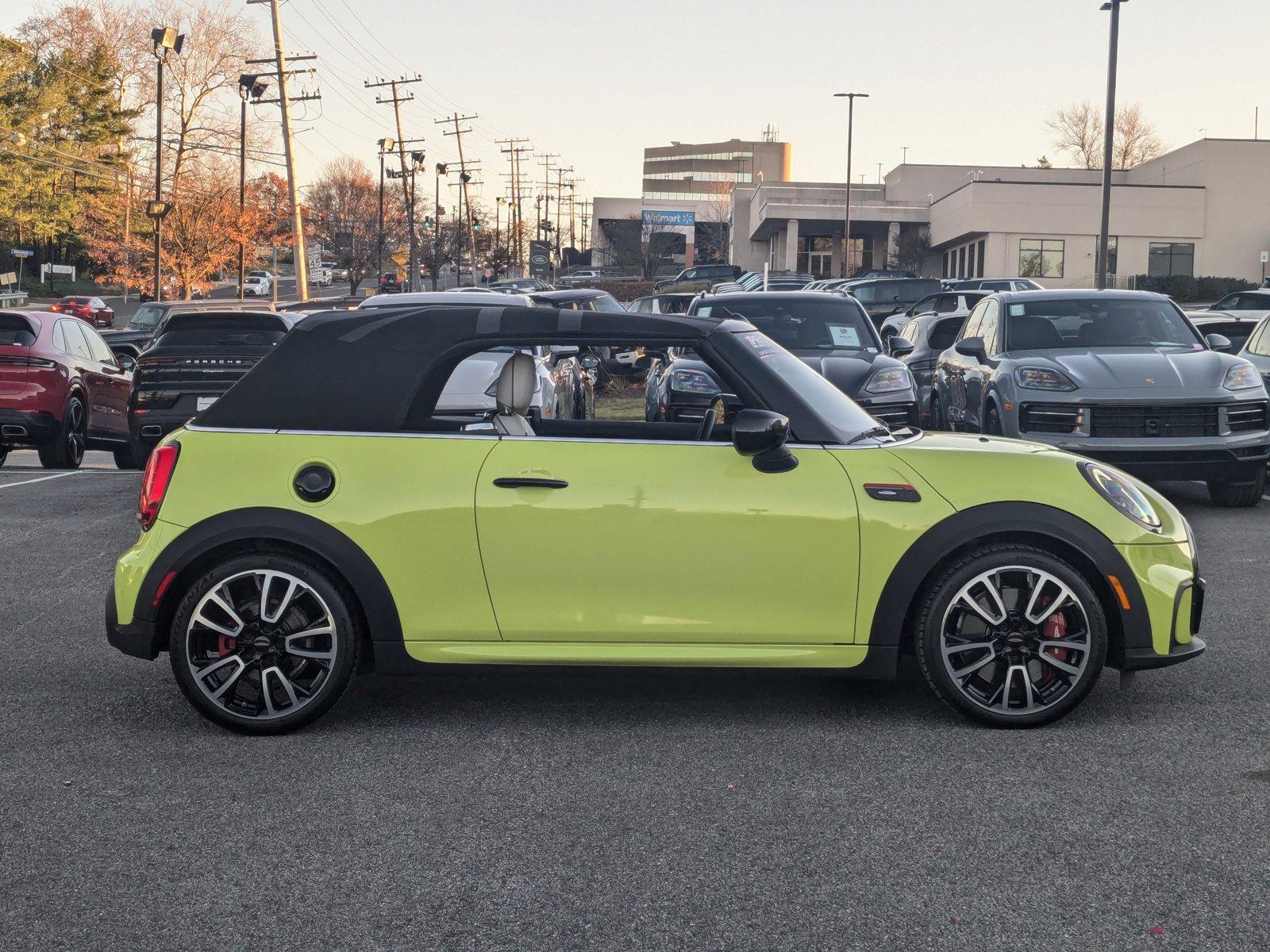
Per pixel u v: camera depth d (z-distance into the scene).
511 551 4.28
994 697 4.35
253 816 3.65
